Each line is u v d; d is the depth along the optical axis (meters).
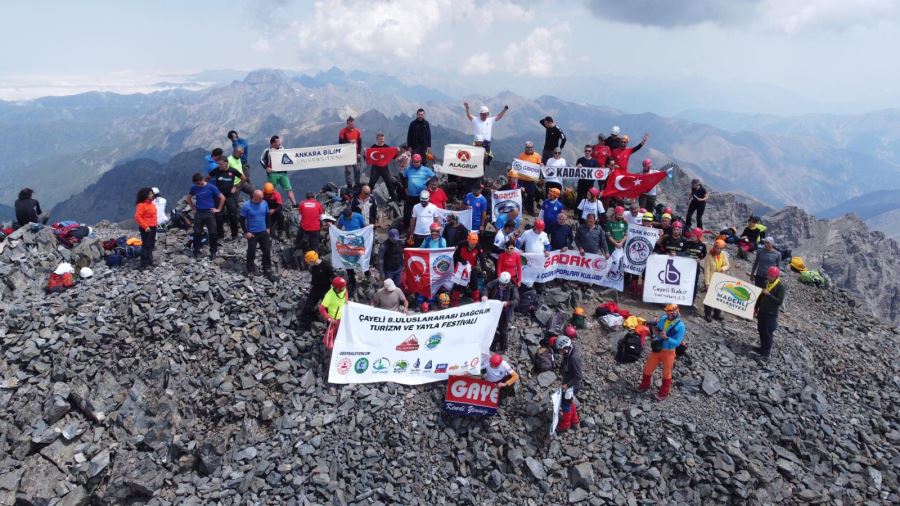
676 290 23.48
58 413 17.50
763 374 21.05
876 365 23.48
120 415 18.03
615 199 29.14
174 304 20.92
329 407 18.45
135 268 23.55
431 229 21.53
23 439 16.80
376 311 19.58
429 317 19.69
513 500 16.80
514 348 20.70
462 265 21.61
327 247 25.64
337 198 29.98
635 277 24.89
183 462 17.19
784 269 31.92
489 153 30.94
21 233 23.55
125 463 17.12
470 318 19.75
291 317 21.06
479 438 18.02
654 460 17.61
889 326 28.00
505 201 26.12
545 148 30.70
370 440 17.62
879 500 17.11
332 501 16.14
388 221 29.20
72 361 18.89
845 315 27.95
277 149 28.05
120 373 19.17
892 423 20.02
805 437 18.83
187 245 25.72
